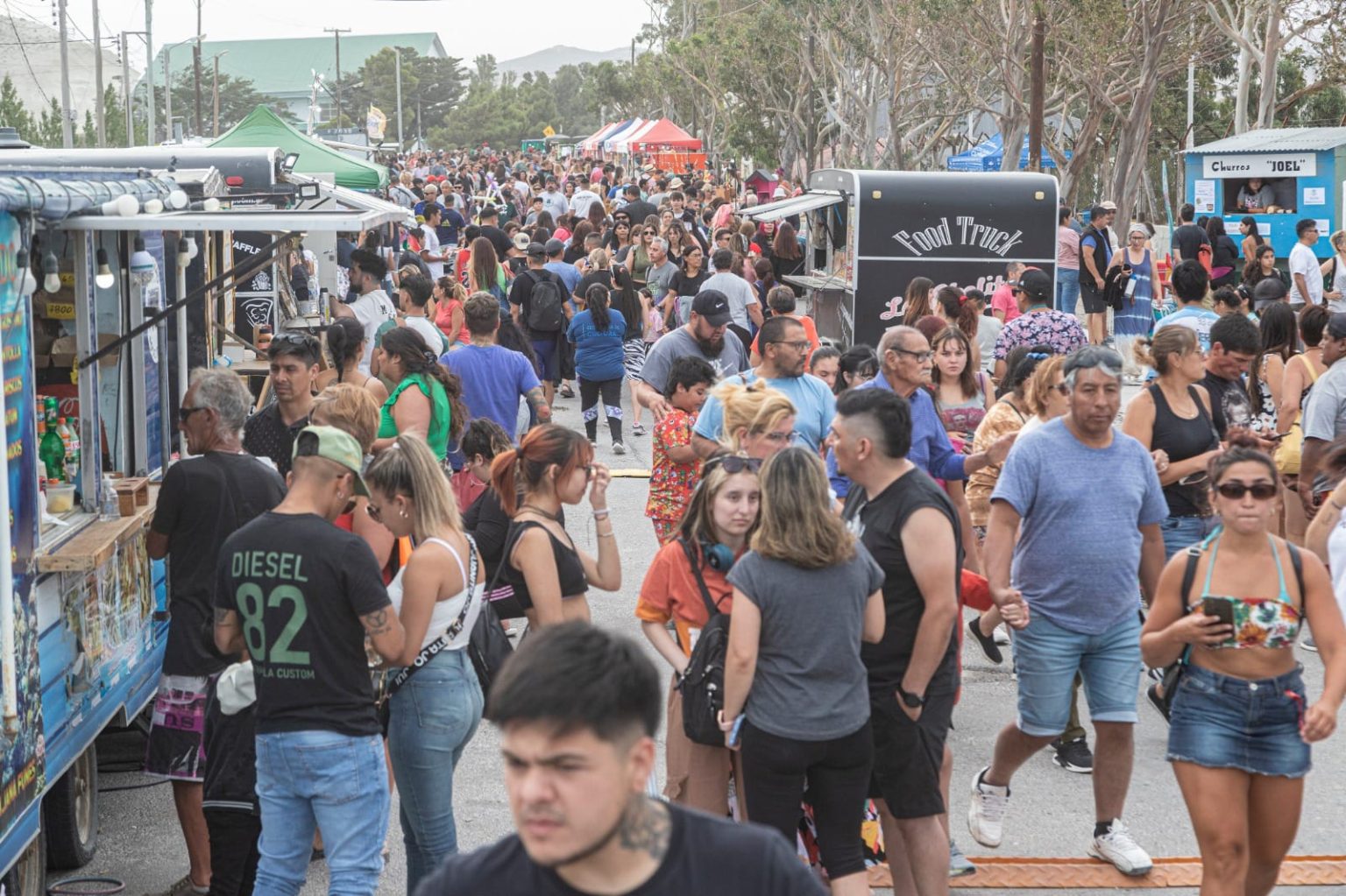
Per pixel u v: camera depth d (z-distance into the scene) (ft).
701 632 20.26
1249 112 215.31
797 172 260.62
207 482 22.82
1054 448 22.89
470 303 38.55
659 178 177.78
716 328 35.86
